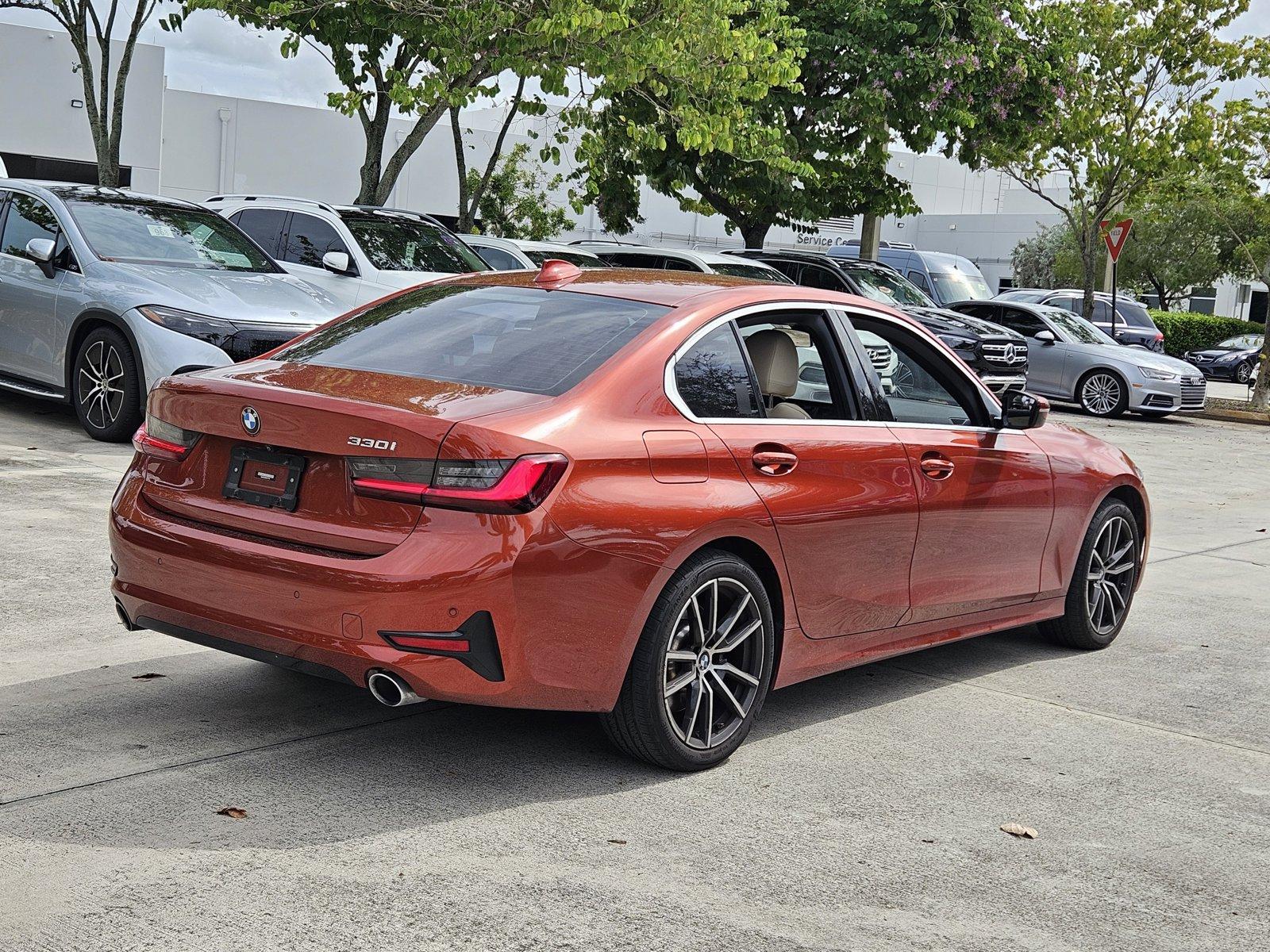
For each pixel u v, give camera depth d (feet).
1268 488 45.34
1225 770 16.05
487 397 13.60
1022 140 70.23
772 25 58.03
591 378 14.01
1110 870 12.71
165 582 14.06
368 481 12.89
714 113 54.08
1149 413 72.84
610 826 12.89
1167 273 150.51
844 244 101.40
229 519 13.73
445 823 12.67
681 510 13.88
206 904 10.66
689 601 14.10
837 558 15.98
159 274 33.04
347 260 39.81
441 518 12.68
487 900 11.07
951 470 17.65
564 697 13.37
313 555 13.01
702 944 10.56
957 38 65.82
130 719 15.01
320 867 11.49
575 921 10.80
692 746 14.47
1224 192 84.23
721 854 12.41
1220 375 114.11
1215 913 11.91
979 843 13.14
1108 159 83.82
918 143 67.72
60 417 35.94
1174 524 36.01
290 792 13.19
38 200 35.19
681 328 14.97
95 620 18.69
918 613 17.66
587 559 13.08
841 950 10.64
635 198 74.23
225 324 31.71
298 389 13.78
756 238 73.77
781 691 18.26
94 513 24.72
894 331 17.80
